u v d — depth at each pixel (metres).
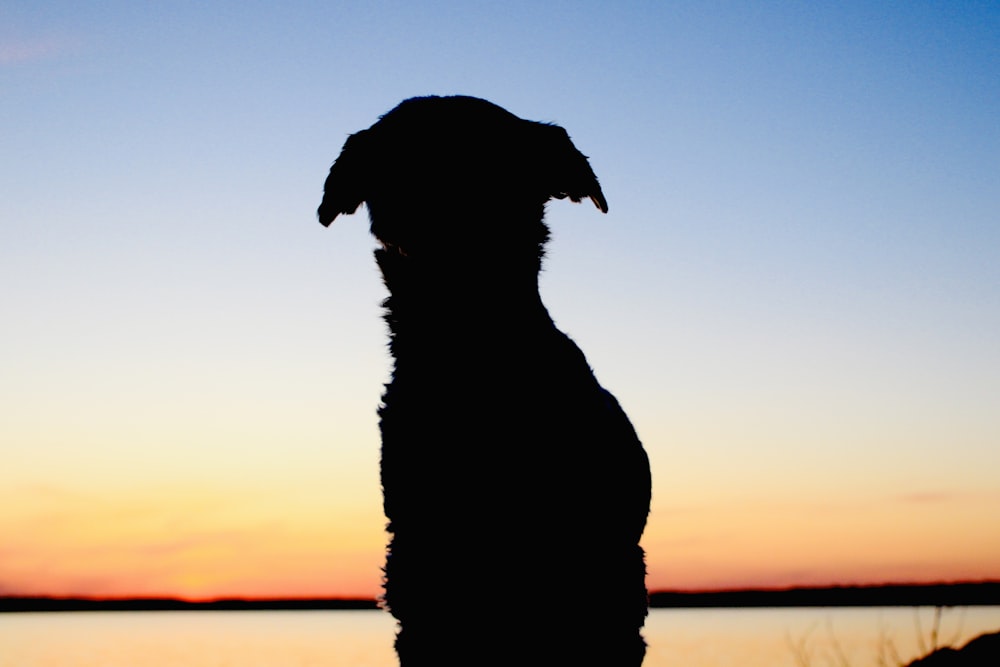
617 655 1.39
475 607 1.33
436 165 1.39
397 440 1.37
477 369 1.36
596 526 1.38
